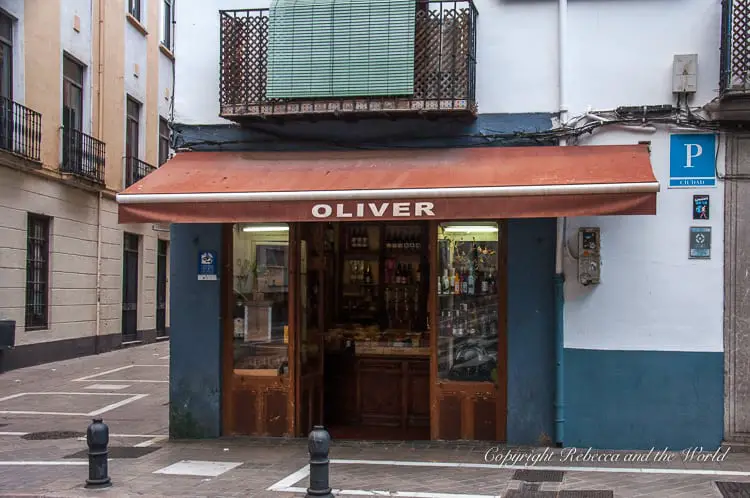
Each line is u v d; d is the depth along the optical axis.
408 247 11.20
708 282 8.20
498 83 8.71
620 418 8.29
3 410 11.76
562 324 8.38
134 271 22.97
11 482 7.19
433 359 8.84
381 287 11.20
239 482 7.18
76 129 19.05
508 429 8.52
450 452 8.30
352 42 8.50
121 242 21.69
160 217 7.89
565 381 8.38
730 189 8.17
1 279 15.63
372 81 8.41
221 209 7.81
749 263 8.13
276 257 9.23
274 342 9.21
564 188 7.21
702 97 8.27
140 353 20.47
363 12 8.51
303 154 8.91
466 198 7.39
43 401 12.64
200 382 9.18
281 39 8.66
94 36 19.88
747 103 7.93
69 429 10.14
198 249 9.21
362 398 10.34
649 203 7.09
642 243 8.30
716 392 8.16
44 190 17.34
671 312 8.24
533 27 8.69
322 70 8.54
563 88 8.52
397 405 10.23
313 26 8.60
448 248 8.90
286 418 9.13
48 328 17.64
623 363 8.29
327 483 6.07
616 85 8.47
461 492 6.75
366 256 11.28
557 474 7.32
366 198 7.56
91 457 7.01
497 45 8.73
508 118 8.68
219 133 9.29
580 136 8.51
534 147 8.48
